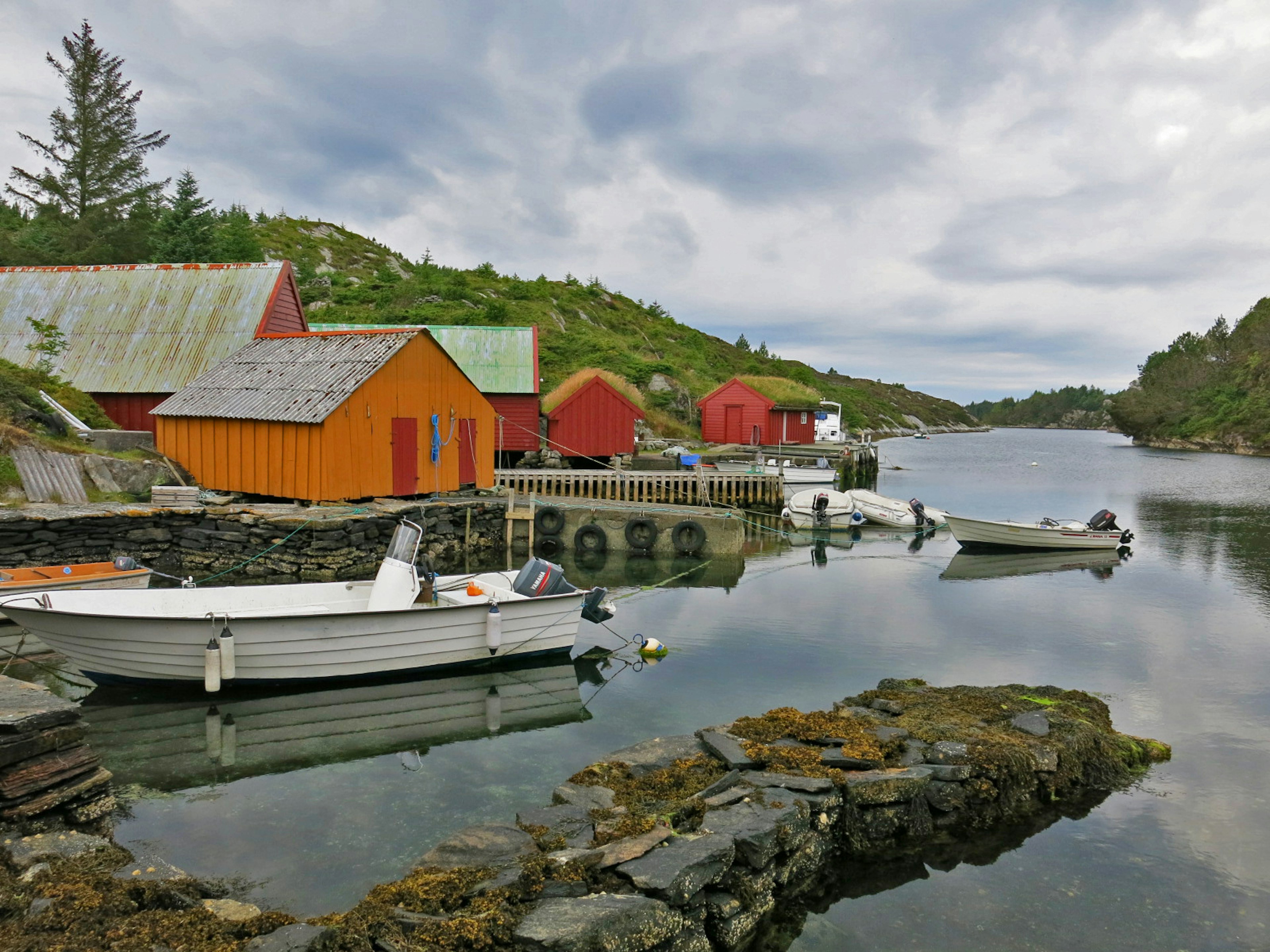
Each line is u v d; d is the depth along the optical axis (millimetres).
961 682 12516
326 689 11641
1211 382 107500
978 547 26688
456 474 24594
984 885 7242
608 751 9688
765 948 6371
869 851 7742
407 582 12578
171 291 28312
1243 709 11508
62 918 5270
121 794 8281
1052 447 108938
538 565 13781
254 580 18281
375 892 6027
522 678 12484
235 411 21328
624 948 5480
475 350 36500
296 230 79062
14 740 6699
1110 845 7902
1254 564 23828
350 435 20312
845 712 10086
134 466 21062
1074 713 10305
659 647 13766
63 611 10484
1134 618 16969
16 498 18312
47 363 25062
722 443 50094
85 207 51969
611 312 82562
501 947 5320
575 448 36875
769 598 18516
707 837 6680
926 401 193125
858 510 31422
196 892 6078
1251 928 6648
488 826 6945
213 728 10203
